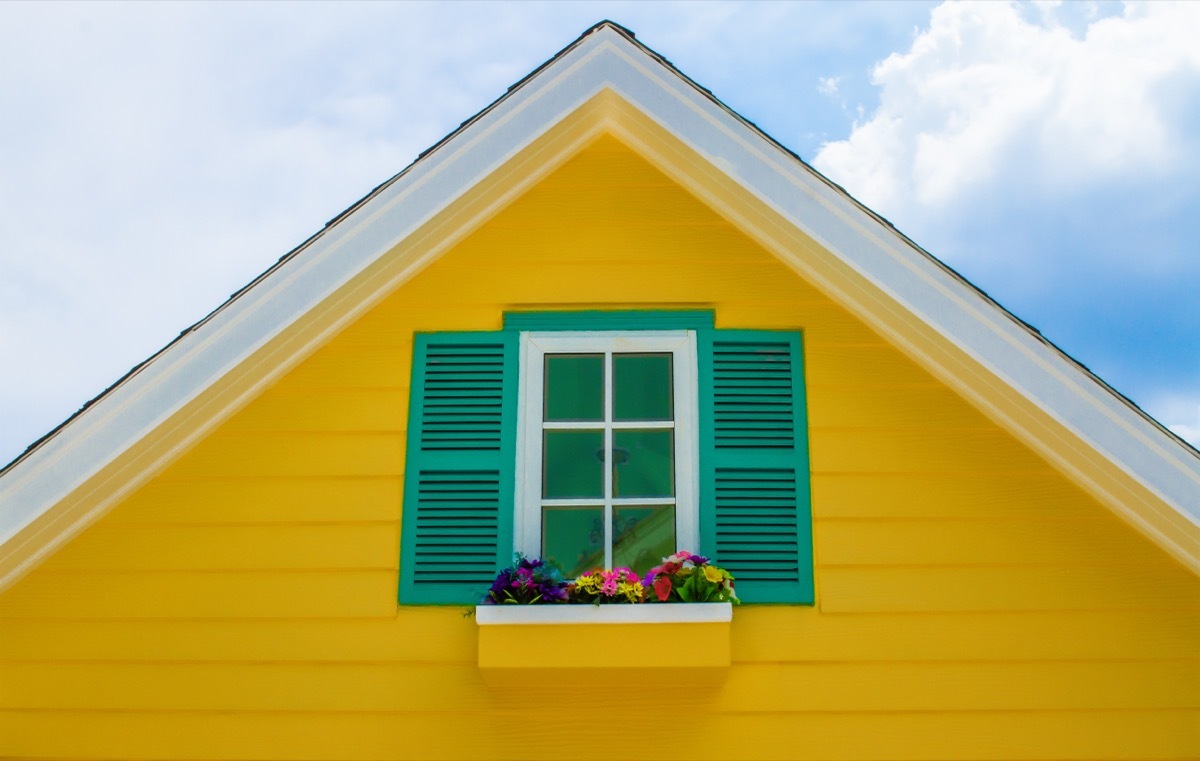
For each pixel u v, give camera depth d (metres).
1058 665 4.50
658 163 5.14
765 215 4.89
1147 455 4.46
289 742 4.43
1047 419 4.54
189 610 4.61
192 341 4.68
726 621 4.31
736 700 4.46
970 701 4.44
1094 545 4.64
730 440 4.80
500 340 4.95
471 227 5.07
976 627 4.54
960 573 4.61
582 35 5.02
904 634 4.53
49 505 4.51
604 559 4.69
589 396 4.92
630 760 4.39
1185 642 4.53
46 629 4.60
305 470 4.77
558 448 4.86
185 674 4.53
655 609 4.31
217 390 4.70
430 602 4.58
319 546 4.67
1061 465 4.71
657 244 5.05
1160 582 4.60
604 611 4.31
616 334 4.94
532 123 4.89
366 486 4.75
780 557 4.64
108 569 4.67
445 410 4.86
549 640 4.31
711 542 4.66
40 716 4.50
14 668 4.56
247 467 4.79
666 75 4.93
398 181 4.84
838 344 4.92
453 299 5.00
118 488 4.71
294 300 4.71
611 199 5.12
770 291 5.00
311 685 4.50
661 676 4.36
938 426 4.80
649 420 4.87
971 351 4.58
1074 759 4.38
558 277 5.01
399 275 4.98
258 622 4.58
